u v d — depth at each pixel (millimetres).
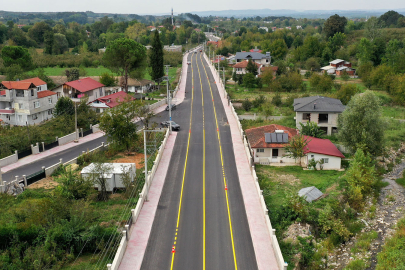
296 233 36938
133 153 61656
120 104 63250
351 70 138750
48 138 68625
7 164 56062
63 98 77688
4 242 33375
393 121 79750
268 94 107188
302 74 142375
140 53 103062
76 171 52438
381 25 181625
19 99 77562
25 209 37906
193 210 41406
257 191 46031
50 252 31938
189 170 53188
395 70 114688
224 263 31984
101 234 34312
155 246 34469
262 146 57719
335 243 37031
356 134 55656
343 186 47594
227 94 98375
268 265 31703
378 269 31734
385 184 51062
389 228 39656
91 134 73688
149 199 44125
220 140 66562
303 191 45531
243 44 194875
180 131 72312
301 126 67250
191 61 170875
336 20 198500
